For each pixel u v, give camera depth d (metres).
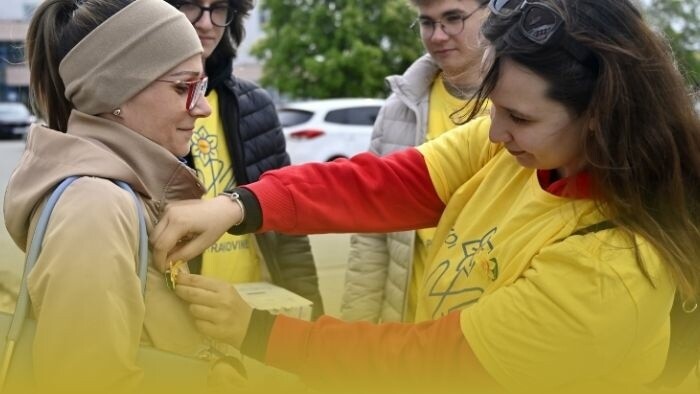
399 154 1.60
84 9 1.30
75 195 1.18
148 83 1.28
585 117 1.15
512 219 1.30
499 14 1.19
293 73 15.45
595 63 1.13
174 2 1.88
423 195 1.57
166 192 1.35
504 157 1.44
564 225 1.21
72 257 1.14
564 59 1.12
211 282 1.33
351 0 14.84
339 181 1.53
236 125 2.05
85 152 1.24
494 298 1.21
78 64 1.28
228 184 2.04
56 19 1.33
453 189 1.57
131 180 1.26
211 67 2.03
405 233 2.18
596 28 1.12
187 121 1.35
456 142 1.58
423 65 2.27
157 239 1.28
